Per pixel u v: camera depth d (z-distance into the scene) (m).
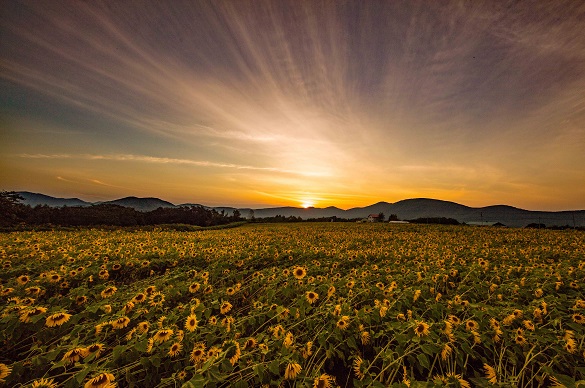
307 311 5.22
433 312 5.09
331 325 4.55
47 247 12.61
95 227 31.94
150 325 4.45
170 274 8.19
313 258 11.18
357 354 4.33
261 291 7.27
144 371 3.90
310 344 3.96
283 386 3.45
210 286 6.66
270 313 5.05
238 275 8.65
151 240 16.86
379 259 11.45
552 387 3.28
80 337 4.34
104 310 4.96
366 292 6.12
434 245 16.61
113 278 8.86
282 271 8.01
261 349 3.68
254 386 3.62
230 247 13.48
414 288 6.38
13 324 4.20
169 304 6.46
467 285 7.39
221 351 3.54
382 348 4.00
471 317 4.73
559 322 4.52
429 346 3.71
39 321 4.36
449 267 9.04
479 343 4.41
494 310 5.01
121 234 22.50
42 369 3.66
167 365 3.74
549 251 13.10
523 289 6.57
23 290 6.07
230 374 3.22
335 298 5.93
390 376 3.53
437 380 3.11
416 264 9.73
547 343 4.12
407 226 48.59
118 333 4.77
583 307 5.12
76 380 3.11
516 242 20.61
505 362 4.14
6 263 8.28
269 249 12.77
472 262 10.15
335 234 28.11
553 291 6.48
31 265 8.69
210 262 10.24
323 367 4.45
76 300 5.70
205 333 4.36
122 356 3.79
